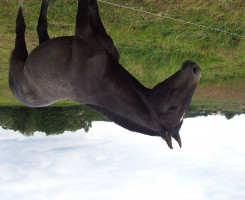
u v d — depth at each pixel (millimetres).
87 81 2537
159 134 2479
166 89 2348
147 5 5156
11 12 4883
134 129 2564
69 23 5078
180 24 5652
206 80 7660
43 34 3338
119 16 5211
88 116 10656
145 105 2463
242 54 6406
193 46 6230
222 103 8102
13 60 3111
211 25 5758
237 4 5465
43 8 3291
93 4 2664
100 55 2523
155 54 6230
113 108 2566
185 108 2324
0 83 7977
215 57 6531
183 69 2258
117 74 2547
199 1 5328
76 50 2508
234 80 7457
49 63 2693
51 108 10266
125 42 5828
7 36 5270
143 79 6367
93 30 2602
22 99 3088
